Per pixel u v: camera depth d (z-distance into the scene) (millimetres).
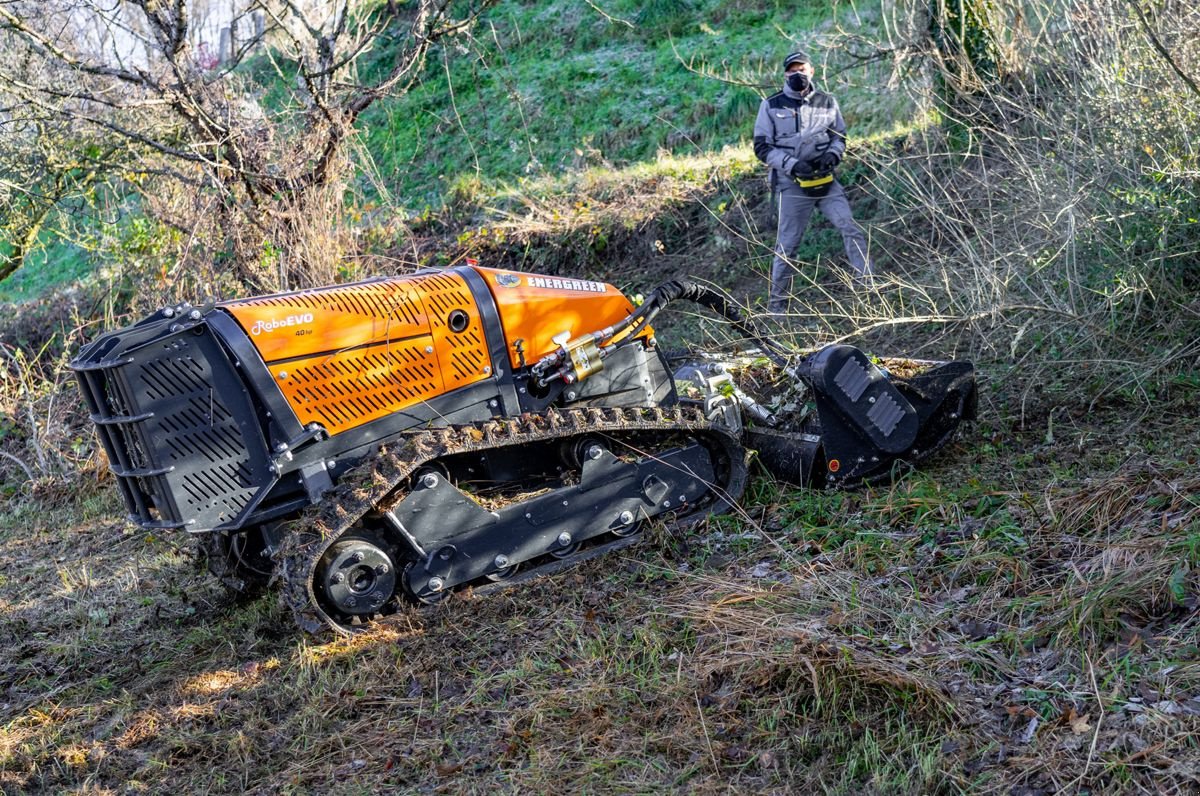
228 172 8266
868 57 9625
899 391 5625
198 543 5539
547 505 5035
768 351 6105
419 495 4758
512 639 4586
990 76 8336
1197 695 3373
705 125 12445
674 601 4656
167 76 8219
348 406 4754
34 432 8773
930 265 7438
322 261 8438
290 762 3973
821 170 7727
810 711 3750
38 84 8250
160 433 4457
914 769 3342
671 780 3527
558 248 10844
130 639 5289
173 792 3898
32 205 10047
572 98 13766
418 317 4895
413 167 13617
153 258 9148
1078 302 6570
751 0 14195
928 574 4516
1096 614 3838
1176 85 6266
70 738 4367
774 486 5691
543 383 5121
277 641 4918
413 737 4008
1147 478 4754
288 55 8562
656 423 5234
